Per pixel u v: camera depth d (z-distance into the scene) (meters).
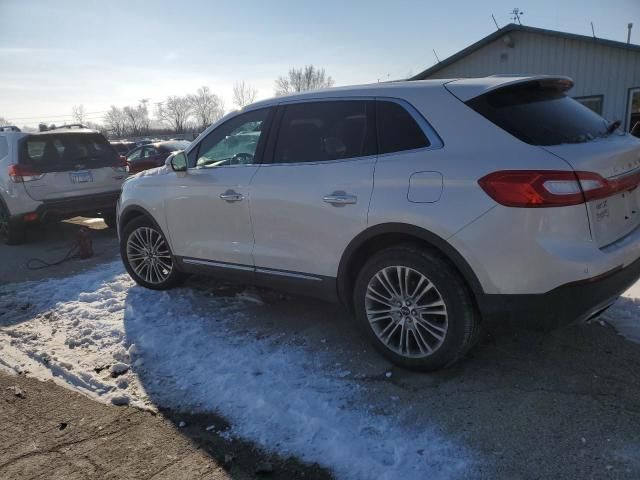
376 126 3.41
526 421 2.83
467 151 3.00
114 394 3.35
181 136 59.50
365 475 2.52
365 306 3.48
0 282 5.95
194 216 4.49
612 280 2.86
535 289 2.81
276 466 2.63
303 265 3.76
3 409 3.26
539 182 2.71
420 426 2.85
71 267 6.45
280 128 3.93
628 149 3.12
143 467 2.67
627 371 3.26
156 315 4.56
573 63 16.56
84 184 7.95
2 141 7.76
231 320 4.36
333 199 3.44
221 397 3.23
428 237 3.05
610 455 2.54
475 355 3.56
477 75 18.45
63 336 4.30
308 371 3.48
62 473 2.64
